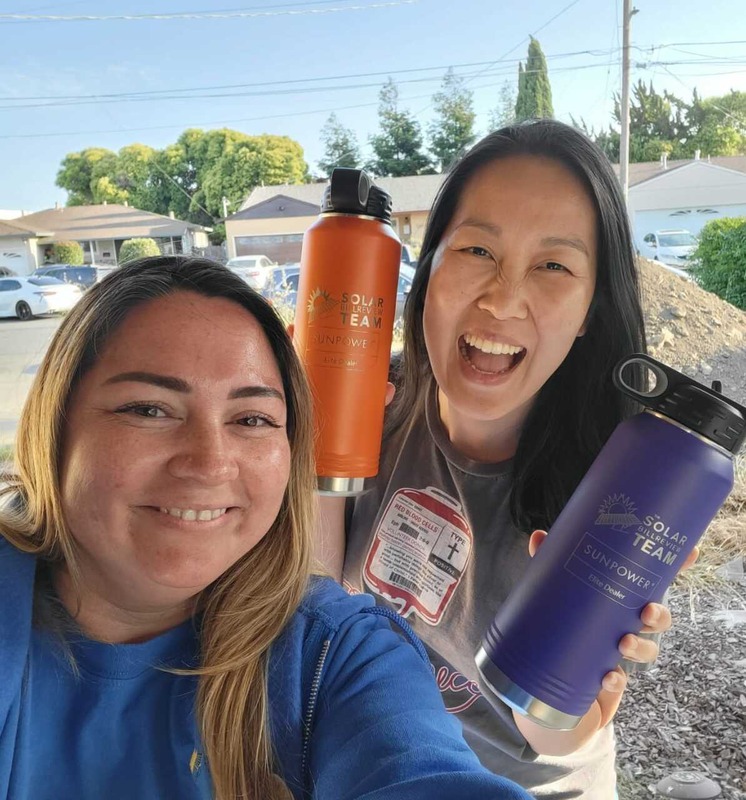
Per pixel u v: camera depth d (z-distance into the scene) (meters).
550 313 0.93
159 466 0.68
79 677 0.77
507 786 0.62
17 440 0.83
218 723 0.78
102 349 0.71
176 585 0.69
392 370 1.36
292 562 0.84
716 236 5.74
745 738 1.86
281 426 0.77
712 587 2.54
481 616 1.12
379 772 0.67
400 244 1.03
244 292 0.78
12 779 0.73
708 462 0.77
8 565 0.78
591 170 0.93
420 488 1.19
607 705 0.95
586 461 1.07
